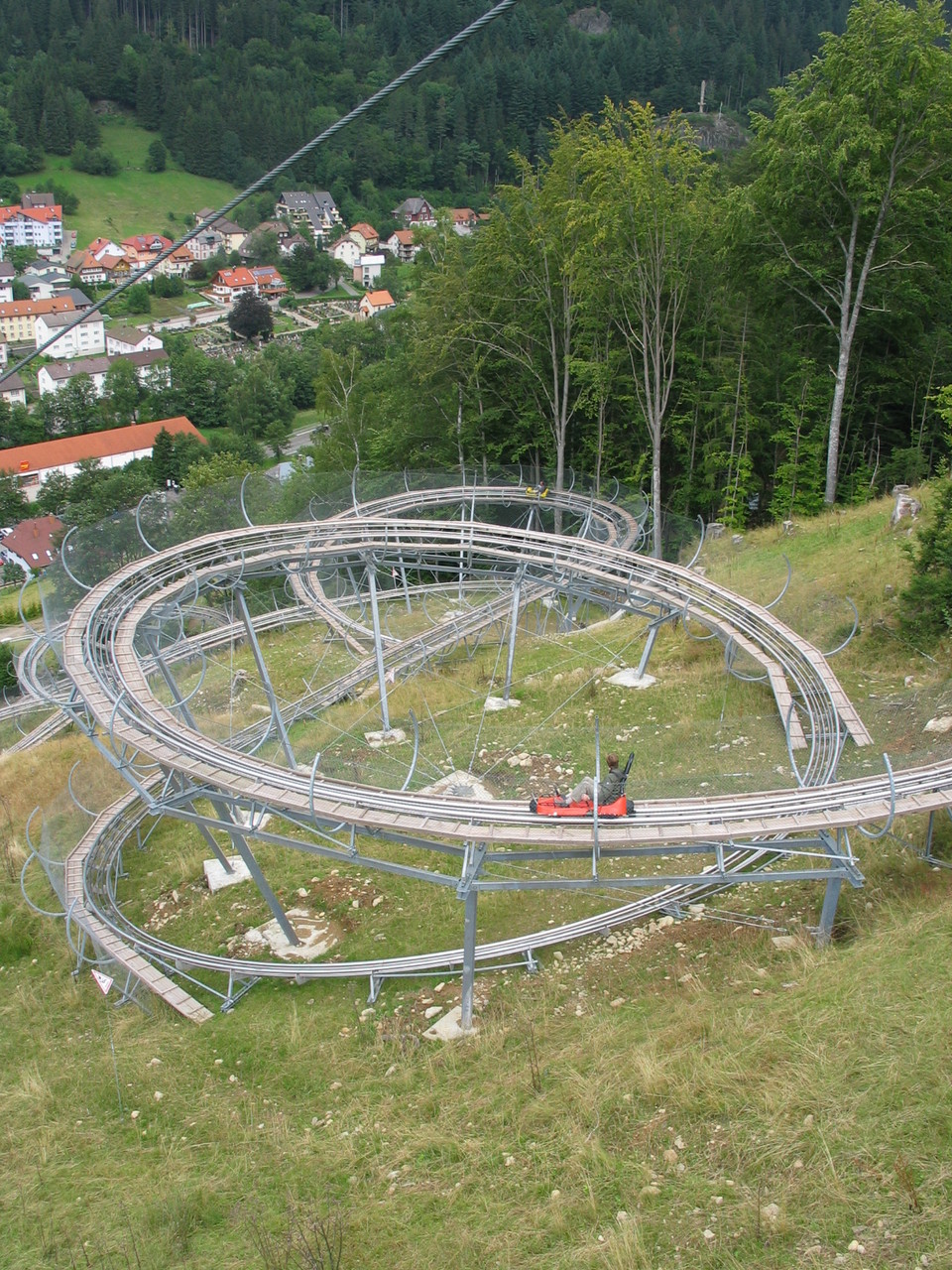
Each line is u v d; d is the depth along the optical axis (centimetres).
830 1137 1255
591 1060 1520
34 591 7569
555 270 4350
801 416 4125
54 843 2314
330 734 2706
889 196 3625
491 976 1808
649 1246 1182
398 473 3950
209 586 2680
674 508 4447
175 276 19375
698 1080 1390
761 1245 1148
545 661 3098
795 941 1681
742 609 2653
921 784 1694
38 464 11562
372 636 3247
